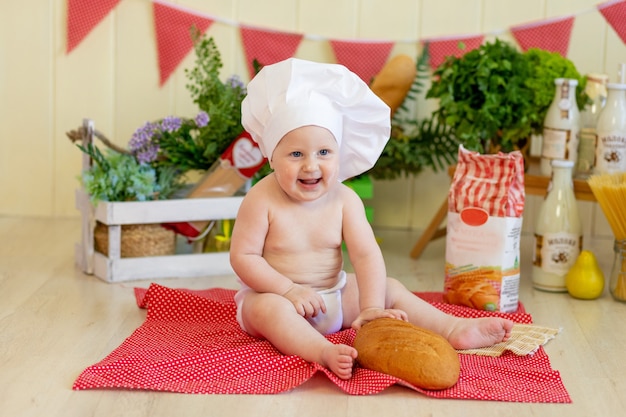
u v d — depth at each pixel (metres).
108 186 2.08
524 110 2.22
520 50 2.64
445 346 1.46
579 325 1.84
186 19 2.66
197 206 2.13
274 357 1.49
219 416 1.33
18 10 2.68
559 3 2.62
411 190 2.77
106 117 2.73
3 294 1.96
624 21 2.59
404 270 2.31
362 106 1.63
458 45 2.41
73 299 1.94
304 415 1.34
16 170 2.77
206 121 2.19
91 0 2.64
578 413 1.38
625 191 1.92
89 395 1.40
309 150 1.58
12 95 2.73
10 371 1.50
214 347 1.59
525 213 2.76
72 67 2.71
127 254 2.12
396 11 2.67
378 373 1.45
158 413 1.34
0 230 2.59
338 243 1.69
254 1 2.69
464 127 2.24
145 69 2.70
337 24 2.69
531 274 2.27
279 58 2.69
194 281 2.14
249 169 2.19
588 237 2.74
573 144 2.18
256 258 1.64
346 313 1.71
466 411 1.37
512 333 1.73
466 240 1.90
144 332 1.70
